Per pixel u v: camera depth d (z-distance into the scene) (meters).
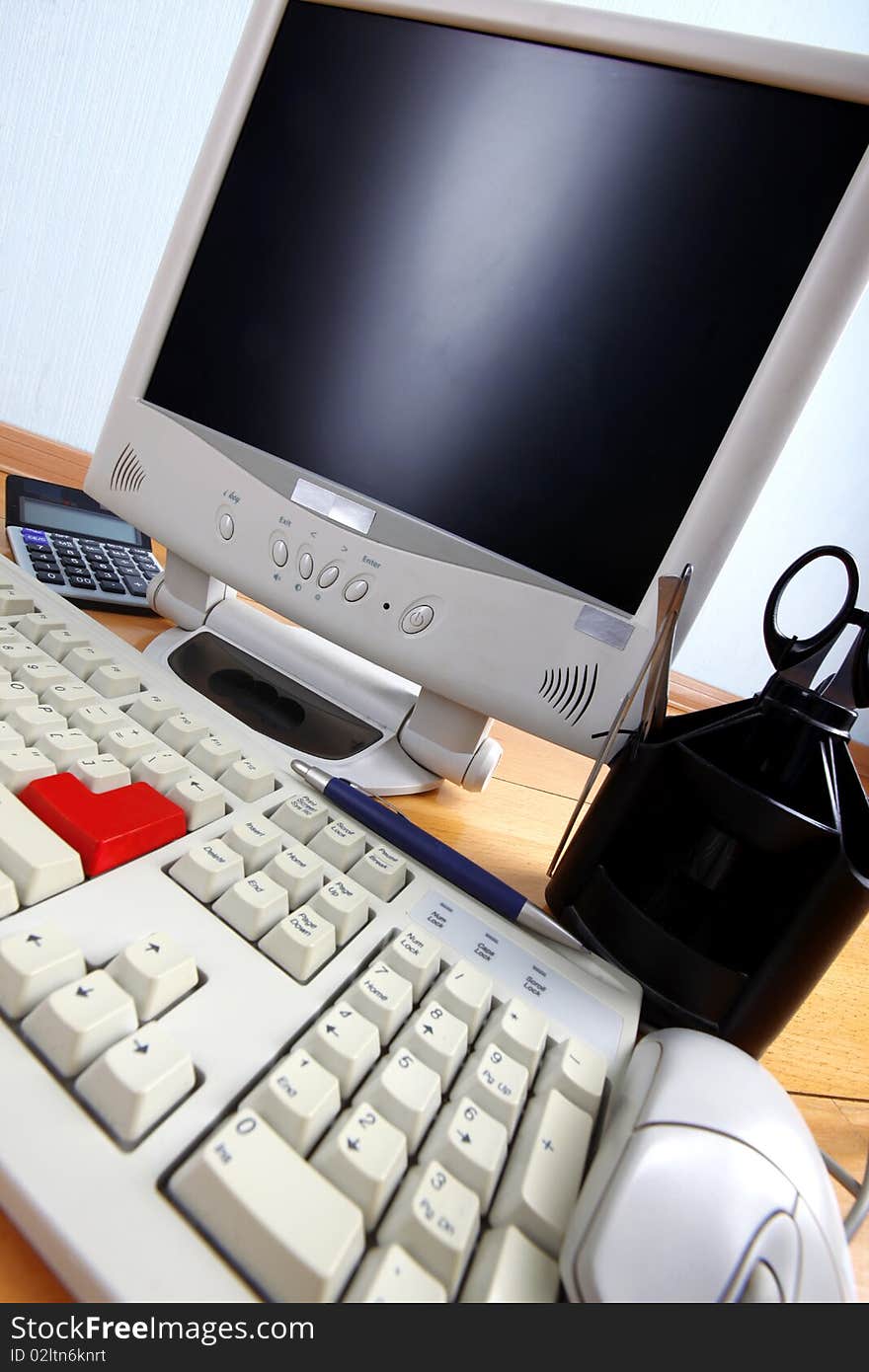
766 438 0.32
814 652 0.31
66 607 0.41
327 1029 0.22
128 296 0.83
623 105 0.34
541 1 0.35
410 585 0.40
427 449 0.40
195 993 0.22
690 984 0.31
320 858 0.29
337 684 0.49
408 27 0.38
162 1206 0.17
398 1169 0.19
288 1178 0.17
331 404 0.42
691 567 0.32
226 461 0.44
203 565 0.46
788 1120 0.22
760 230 0.32
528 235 0.36
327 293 0.41
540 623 0.37
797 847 0.28
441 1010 0.24
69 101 0.77
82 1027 0.19
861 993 0.45
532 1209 0.19
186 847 0.28
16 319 0.85
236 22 0.74
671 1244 0.17
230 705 0.44
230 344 0.44
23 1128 0.17
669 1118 0.20
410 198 0.39
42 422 0.88
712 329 0.33
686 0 0.79
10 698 0.30
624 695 0.35
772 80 0.31
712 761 0.32
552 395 0.37
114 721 0.32
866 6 0.78
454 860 0.33
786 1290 0.17
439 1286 0.17
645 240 0.34
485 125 0.37
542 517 0.37
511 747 0.64
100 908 0.24
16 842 0.23
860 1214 0.25
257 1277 0.16
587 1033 0.27
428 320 0.39
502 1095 0.22
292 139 0.41
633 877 0.34
